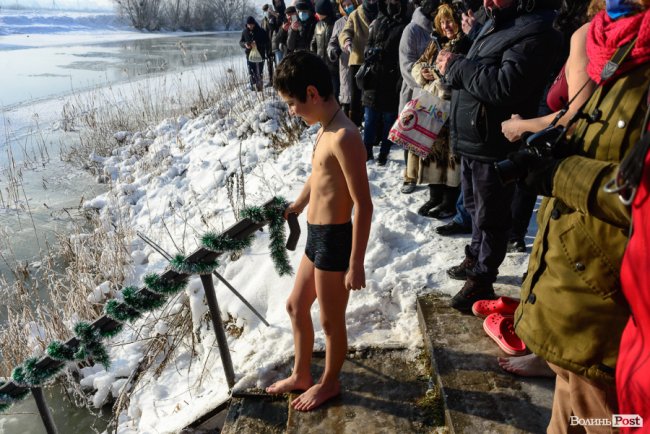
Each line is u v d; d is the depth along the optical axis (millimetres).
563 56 3598
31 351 4613
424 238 4008
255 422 2648
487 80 2602
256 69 12016
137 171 8508
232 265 4312
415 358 2871
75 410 4176
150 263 5742
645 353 1196
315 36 7840
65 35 42469
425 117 3977
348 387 2701
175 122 10320
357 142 2199
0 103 14570
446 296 3215
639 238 1159
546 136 1599
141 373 4027
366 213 2223
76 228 6645
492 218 2838
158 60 22719
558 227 1570
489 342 2768
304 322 2586
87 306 4980
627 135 1365
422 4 4480
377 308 3311
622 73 1412
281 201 2770
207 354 3836
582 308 1519
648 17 1309
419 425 2457
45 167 9547
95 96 14195
